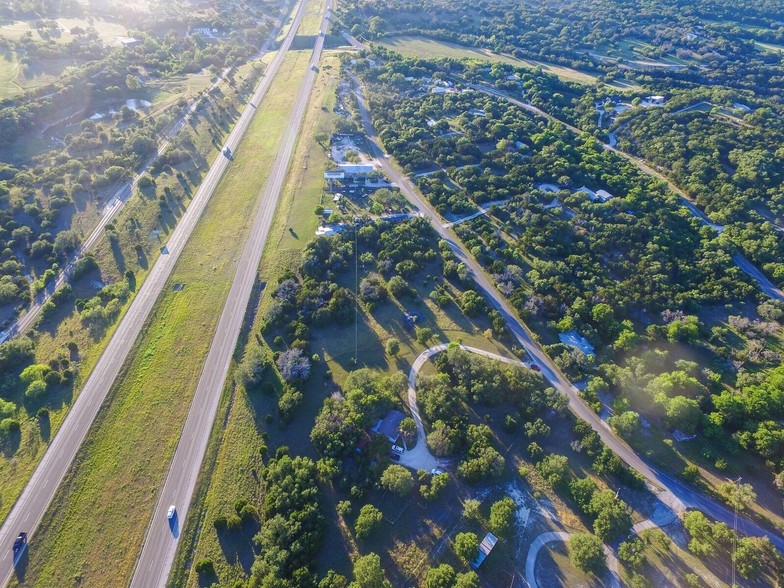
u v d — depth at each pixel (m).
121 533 87.88
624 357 126.50
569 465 102.56
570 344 128.38
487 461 96.62
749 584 84.62
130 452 100.50
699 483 99.62
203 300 138.62
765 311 140.25
